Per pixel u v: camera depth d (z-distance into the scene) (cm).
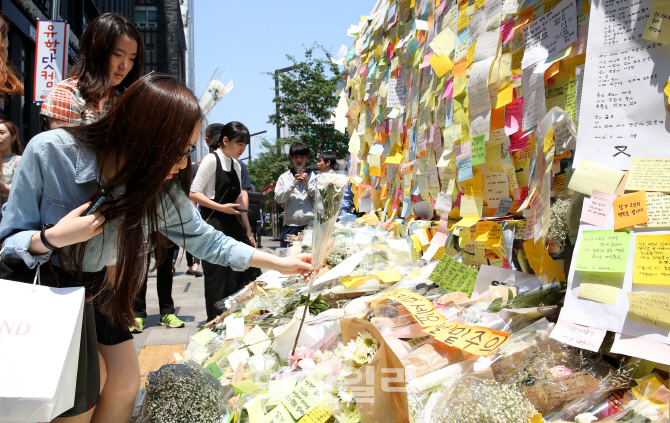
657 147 121
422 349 154
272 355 193
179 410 158
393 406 128
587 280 129
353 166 454
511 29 177
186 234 187
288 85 1363
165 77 135
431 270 221
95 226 128
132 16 1941
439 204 232
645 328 116
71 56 1095
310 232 316
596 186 130
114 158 136
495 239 185
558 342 138
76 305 124
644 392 116
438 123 243
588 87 134
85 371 138
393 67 330
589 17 139
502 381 136
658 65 121
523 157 184
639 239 121
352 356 143
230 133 379
